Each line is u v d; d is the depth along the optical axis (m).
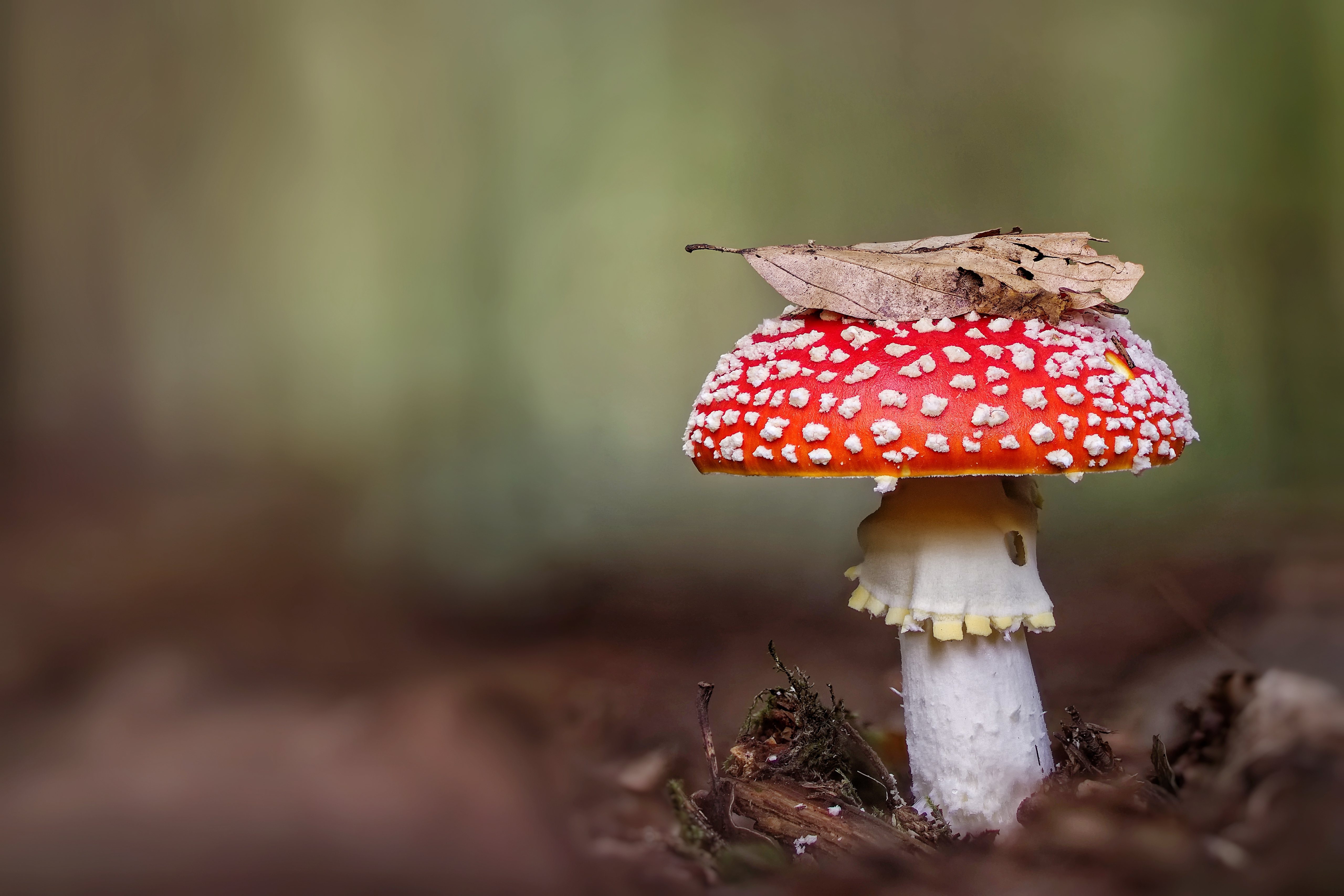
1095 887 0.50
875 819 0.53
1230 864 0.49
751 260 0.53
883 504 0.54
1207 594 0.68
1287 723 0.52
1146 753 0.55
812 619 0.73
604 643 0.69
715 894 0.51
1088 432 0.50
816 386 0.51
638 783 0.56
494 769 0.55
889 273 0.52
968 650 0.53
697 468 0.54
